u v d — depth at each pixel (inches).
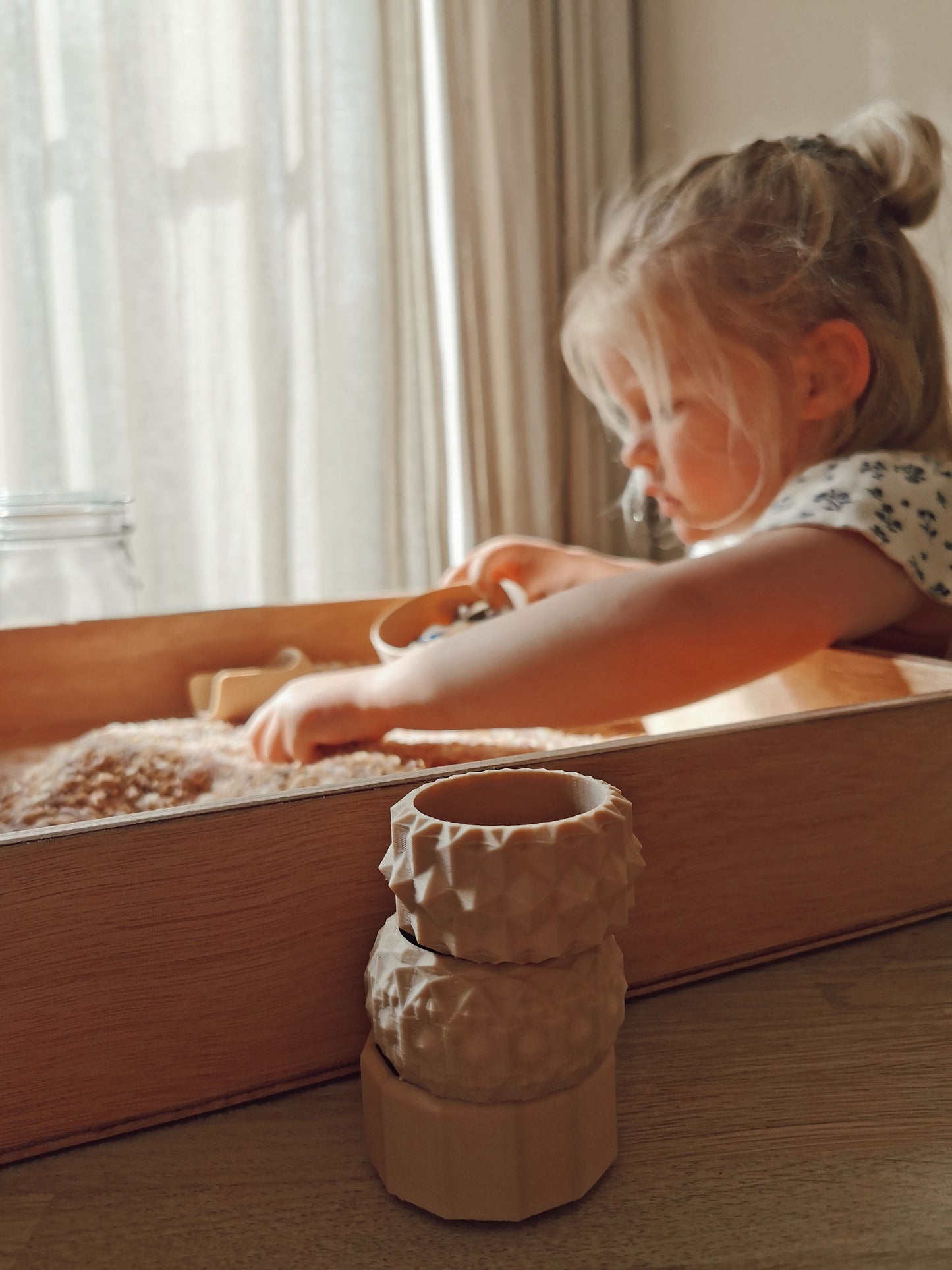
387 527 71.4
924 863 17.6
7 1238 10.7
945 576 22.9
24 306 61.6
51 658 34.1
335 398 70.0
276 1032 13.1
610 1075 11.5
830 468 25.0
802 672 24.5
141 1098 12.5
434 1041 10.7
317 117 67.0
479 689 21.3
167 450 66.2
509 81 68.0
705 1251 10.2
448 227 71.2
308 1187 11.4
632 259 28.6
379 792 13.4
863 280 26.8
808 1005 14.9
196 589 68.2
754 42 59.7
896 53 48.0
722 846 15.7
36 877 11.9
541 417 70.8
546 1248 10.3
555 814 12.7
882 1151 11.6
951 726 17.8
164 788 23.2
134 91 62.4
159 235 64.2
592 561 37.0
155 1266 10.3
